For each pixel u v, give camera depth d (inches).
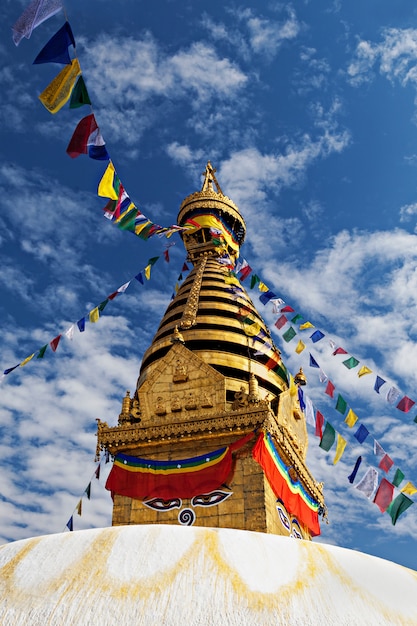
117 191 663.1
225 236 1459.2
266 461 910.4
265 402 935.7
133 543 344.2
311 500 1078.4
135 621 292.2
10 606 308.2
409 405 851.4
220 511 871.7
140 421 1015.6
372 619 304.0
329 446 874.8
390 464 815.7
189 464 923.4
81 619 295.6
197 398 1002.7
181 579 315.9
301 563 339.9
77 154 545.0
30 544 356.2
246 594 307.1
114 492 937.5
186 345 1120.8
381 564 363.9
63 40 464.1
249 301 1275.8
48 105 502.9
